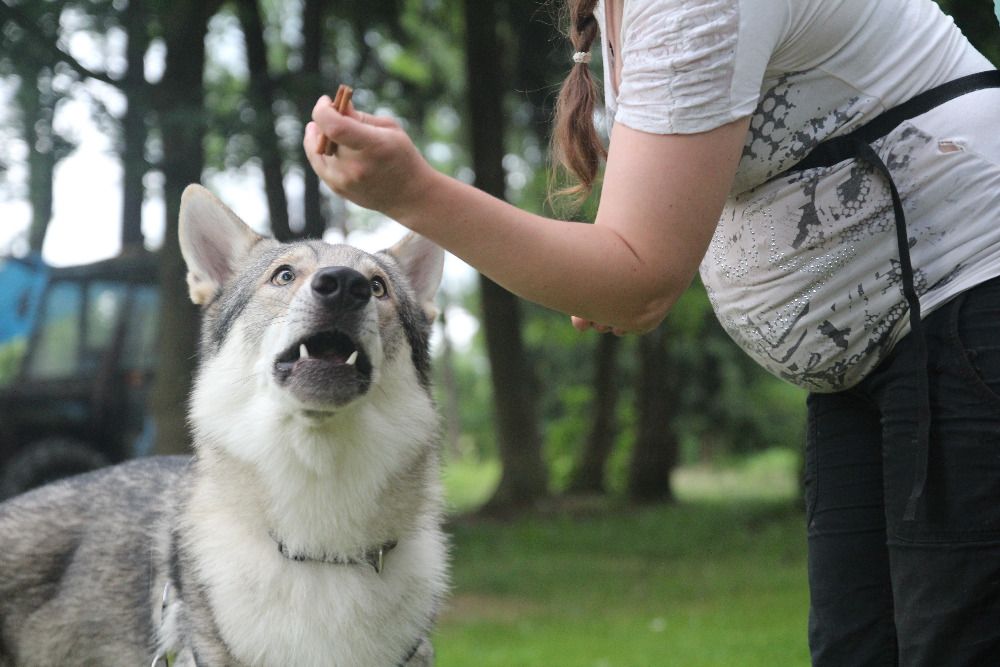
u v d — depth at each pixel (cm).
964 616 216
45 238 1207
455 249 204
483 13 1557
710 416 2572
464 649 745
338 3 1500
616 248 203
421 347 361
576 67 278
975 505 214
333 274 302
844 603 264
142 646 341
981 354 215
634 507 1909
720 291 265
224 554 307
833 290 238
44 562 370
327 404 296
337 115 189
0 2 1025
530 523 1611
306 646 301
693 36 204
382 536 314
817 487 272
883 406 239
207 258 368
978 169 223
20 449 1100
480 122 1579
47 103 1076
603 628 823
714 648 714
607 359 2227
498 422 1769
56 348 1132
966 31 957
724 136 207
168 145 1116
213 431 322
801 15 219
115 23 1107
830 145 233
